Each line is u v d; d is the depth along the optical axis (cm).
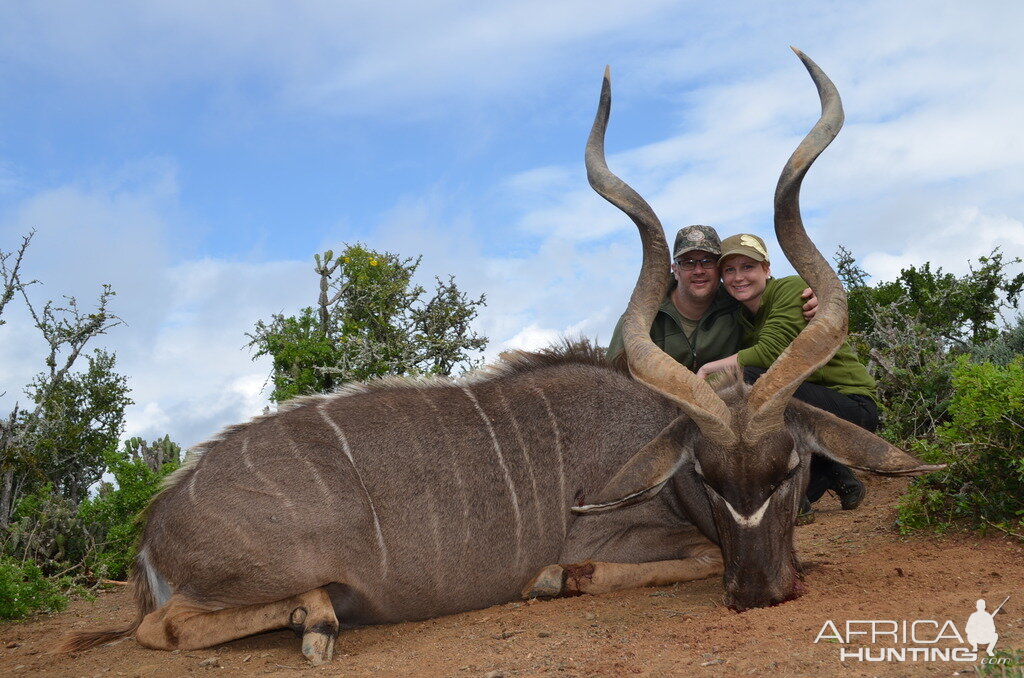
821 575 286
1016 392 312
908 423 425
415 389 313
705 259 357
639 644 235
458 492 292
